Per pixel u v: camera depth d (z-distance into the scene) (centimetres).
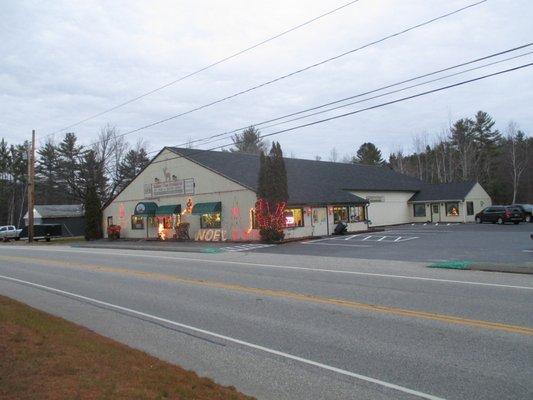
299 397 541
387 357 667
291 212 3316
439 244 2464
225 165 3706
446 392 538
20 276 1778
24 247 3925
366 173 5019
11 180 8394
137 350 692
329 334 795
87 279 1602
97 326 911
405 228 4116
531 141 7550
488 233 3119
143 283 1453
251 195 3266
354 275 1446
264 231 3058
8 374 524
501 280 1275
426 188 5247
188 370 621
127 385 507
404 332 786
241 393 531
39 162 6638
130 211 4366
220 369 646
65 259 2431
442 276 1370
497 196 6825
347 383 579
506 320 836
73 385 497
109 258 2394
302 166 4394
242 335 815
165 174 3950
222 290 1266
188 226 3712
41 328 786
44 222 6738
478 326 802
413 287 1195
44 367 556
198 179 3647
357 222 3891
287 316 936
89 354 635
